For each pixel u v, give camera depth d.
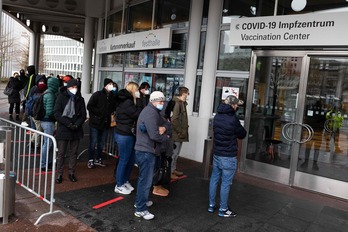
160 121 3.89
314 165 5.49
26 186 4.57
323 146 5.41
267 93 6.09
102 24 12.30
